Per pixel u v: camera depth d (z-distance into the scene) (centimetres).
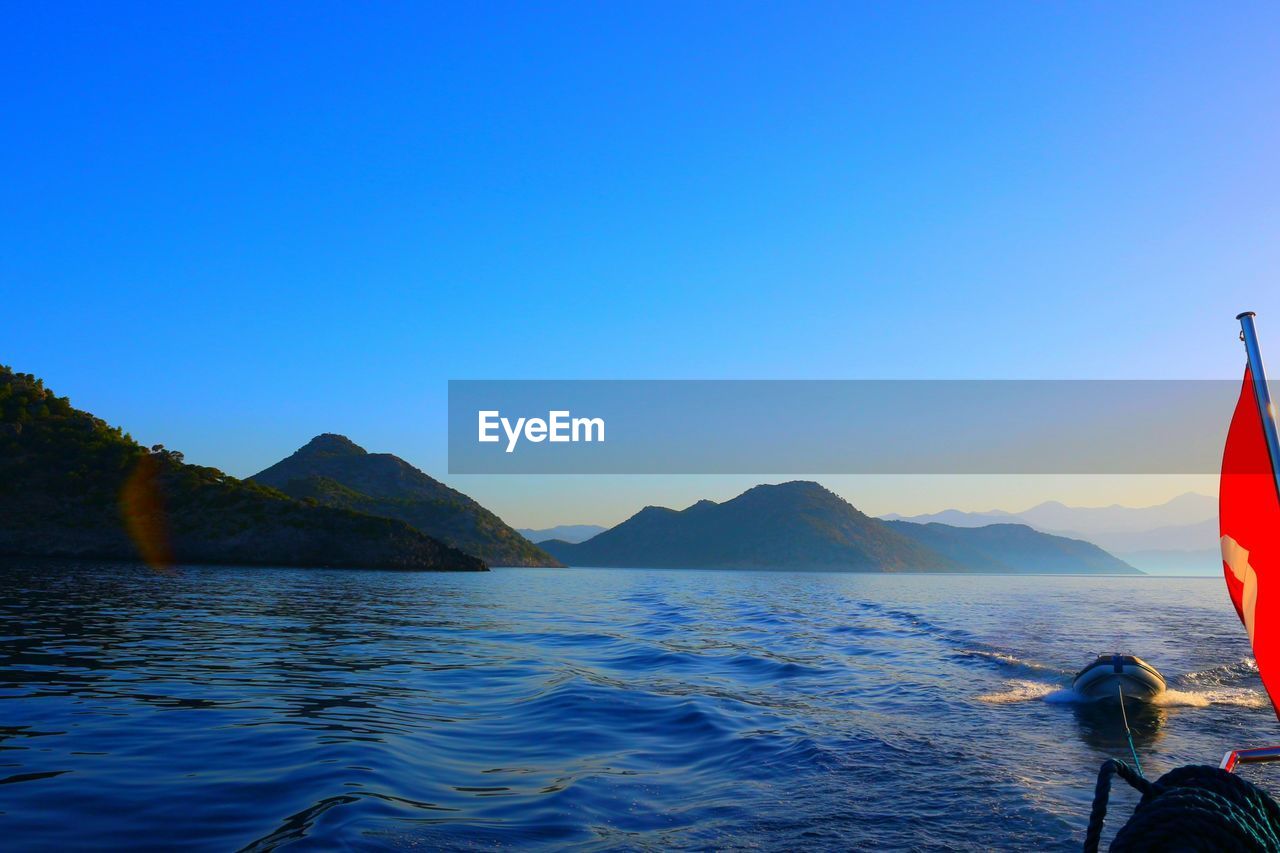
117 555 7281
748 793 678
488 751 811
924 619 2922
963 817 623
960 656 1739
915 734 928
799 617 3008
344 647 1708
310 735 842
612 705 1059
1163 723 1045
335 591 4009
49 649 1501
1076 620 2873
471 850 524
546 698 1108
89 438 8462
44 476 7862
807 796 671
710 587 6700
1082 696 1208
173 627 1997
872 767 767
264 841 526
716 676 1393
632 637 2108
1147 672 1191
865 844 561
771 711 1058
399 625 2306
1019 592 6072
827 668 1514
